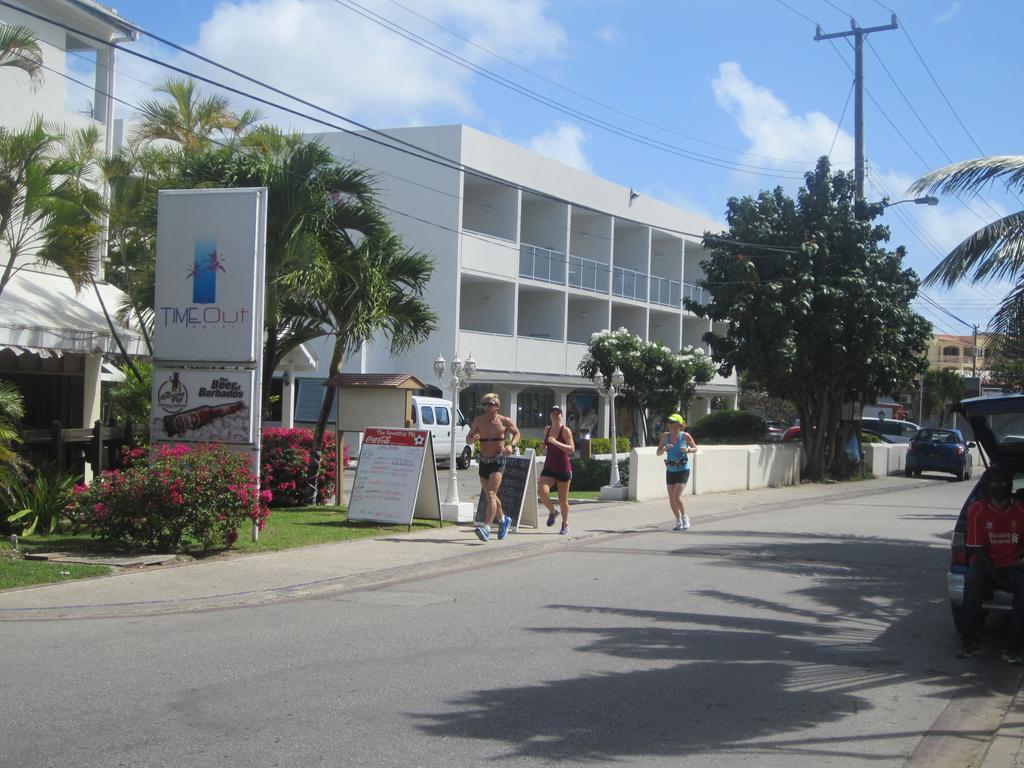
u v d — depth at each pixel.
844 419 29.95
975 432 9.68
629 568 11.95
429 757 5.37
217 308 12.77
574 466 24.28
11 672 6.92
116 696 6.36
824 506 21.30
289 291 16.00
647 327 42.75
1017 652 7.84
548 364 37.25
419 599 9.85
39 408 17.20
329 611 9.22
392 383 16.30
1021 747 5.82
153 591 9.81
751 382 29.36
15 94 16.53
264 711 6.10
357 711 6.14
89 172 17.33
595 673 7.16
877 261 27.20
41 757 5.23
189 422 12.84
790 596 10.38
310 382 33.16
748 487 25.20
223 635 8.16
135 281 17.36
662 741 5.76
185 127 19.91
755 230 26.77
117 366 18.81
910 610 9.88
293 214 15.53
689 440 16.09
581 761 5.38
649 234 42.78
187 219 12.88
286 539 13.12
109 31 18.61
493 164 34.31
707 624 8.88
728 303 26.30
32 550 11.64
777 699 6.69
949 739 6.04
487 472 14.02
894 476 33.59
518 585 10.70
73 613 8.97
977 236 13.12
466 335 33.34
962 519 8.45
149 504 11.45
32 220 15.06
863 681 7.23
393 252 17.27
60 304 16.20
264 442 17.08
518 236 35.44
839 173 27.53
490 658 7.50
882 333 26.91
